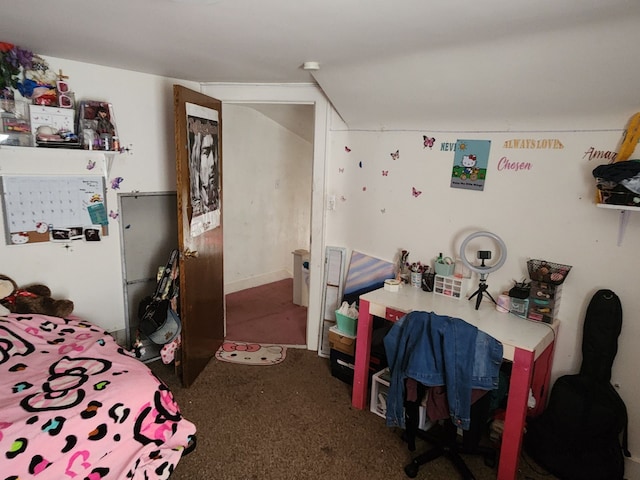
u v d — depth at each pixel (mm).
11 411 1563
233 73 2652
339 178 3078
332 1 1320
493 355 1842
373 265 2977
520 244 2326
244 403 2586
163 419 1829
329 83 2543
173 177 3033
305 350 3322
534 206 2250
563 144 2115
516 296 2203
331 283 3180
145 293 3002
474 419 1914
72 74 2430
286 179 4758
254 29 1670
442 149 2549
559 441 2066
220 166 3062
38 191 2389
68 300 2492
